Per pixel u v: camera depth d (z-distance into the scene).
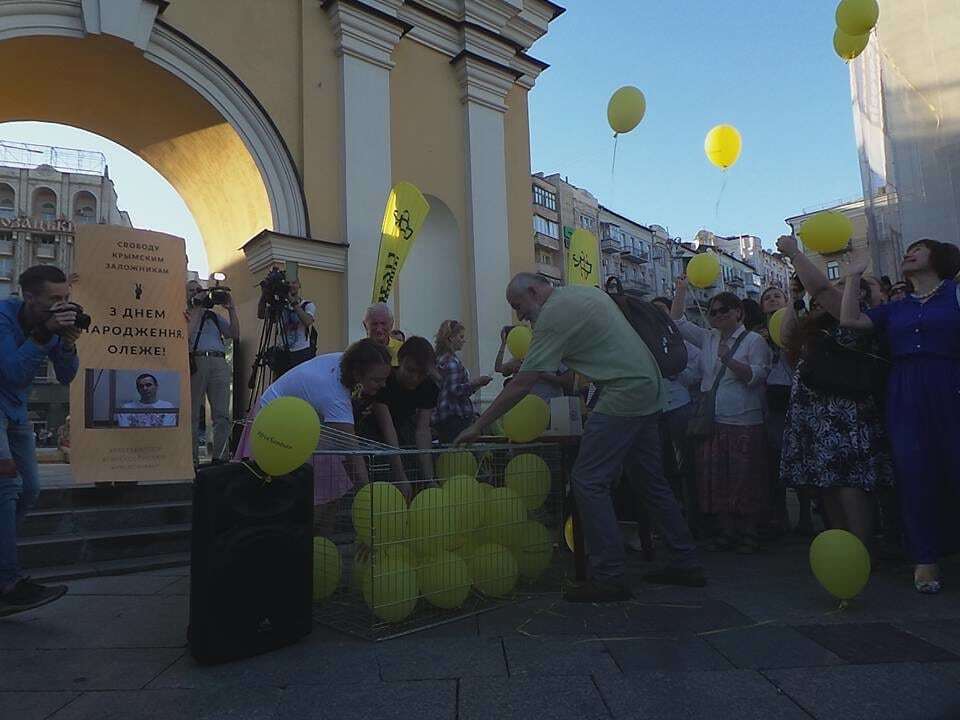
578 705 2.12
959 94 6.79
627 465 3.73
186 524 5.15
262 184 7.69
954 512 3.50
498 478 3.76
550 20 11.14
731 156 5.73
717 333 4.80
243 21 7.82
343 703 2.20
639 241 54.31
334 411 3.46
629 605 3.30
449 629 3.00
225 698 2.27
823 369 3.76
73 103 7.67
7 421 3.33
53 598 3.31
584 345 3.43
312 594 2.92
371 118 8.55
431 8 9.59
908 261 3.71
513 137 10.57
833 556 3.03
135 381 5.27
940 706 2.04
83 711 2.18
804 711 2.03
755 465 4.52
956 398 3.45
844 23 4.71
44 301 3.41
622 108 5.59
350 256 8.09
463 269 9.55
